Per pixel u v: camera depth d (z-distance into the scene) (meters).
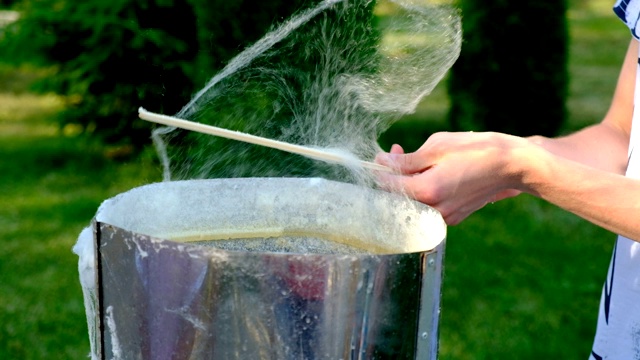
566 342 2.66
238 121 2.20
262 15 2.54
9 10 4.92
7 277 3.10
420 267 0.74
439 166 0.92
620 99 1.19
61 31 4.20
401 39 1.86
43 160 4.57
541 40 4.73
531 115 4.86
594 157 1.14
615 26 8.69
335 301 0.70
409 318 0.74
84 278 0.82
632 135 1.07
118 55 3.75
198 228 0.96
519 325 2.76
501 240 3.52
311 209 0.98
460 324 2.76
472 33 4.75
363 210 0.95
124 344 0.76
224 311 0.70
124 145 4.43
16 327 2.71
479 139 0.93
